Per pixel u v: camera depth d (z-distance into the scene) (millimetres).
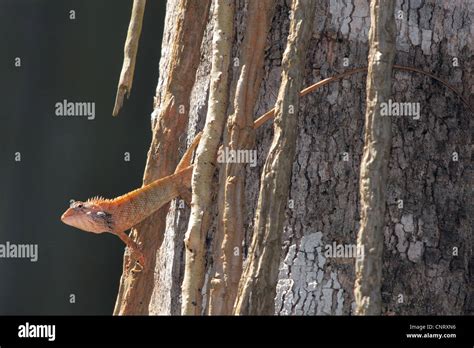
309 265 8930
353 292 8867
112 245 21234
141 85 21531
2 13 21484
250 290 8016
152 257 10414
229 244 8766
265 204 8094
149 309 10430
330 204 9008
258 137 9211
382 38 8062
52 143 21406
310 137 9102
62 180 21375
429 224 9125
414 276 9031
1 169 21328
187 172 10008
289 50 8305
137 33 10086
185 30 9812
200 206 8883
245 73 8961
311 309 8844
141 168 21484
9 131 21375
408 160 9164
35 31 21594
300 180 9055
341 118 9109
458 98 9359
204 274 9141
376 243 7766
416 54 9289
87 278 21109
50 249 21156
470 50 9453
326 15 9195
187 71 9867
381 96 7957
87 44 21719
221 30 9031
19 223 21156
